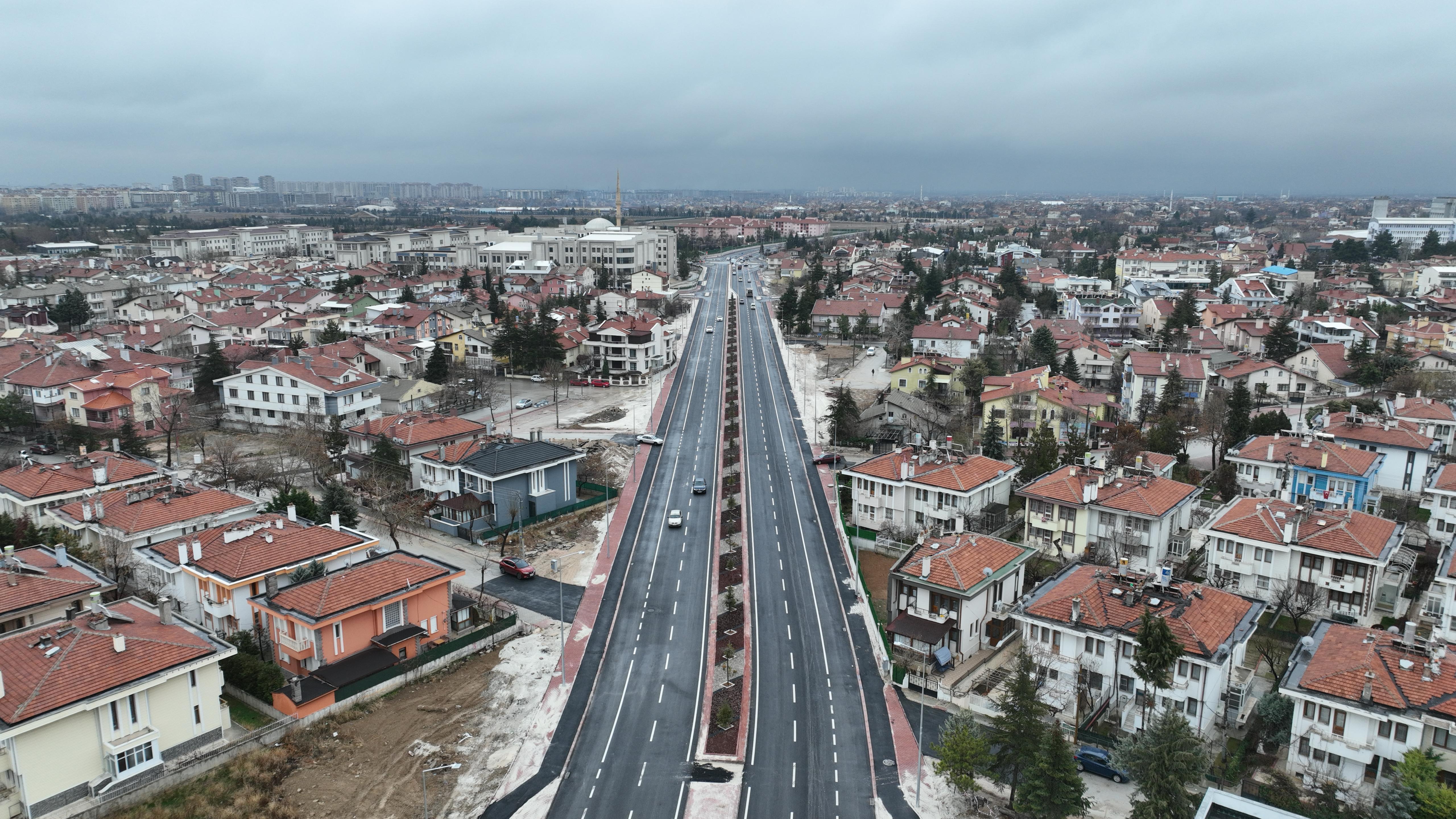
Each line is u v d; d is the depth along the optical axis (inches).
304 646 2637.8
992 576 2974.9
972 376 5895.7
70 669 2119.8
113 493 3432.6
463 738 2475.4
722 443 5378.9
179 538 3046.3
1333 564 2965.1
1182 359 5792.3
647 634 3075.8
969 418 5625.0
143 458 4525.1
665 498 4431.6
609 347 7273.6
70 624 2276.1
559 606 3265.3
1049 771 2046.0
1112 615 2561.5
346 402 5378.9
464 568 3575.3
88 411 5083.7
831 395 6594.5
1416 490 4028.1
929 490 3782.0
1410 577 3248.0
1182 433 5009.8
